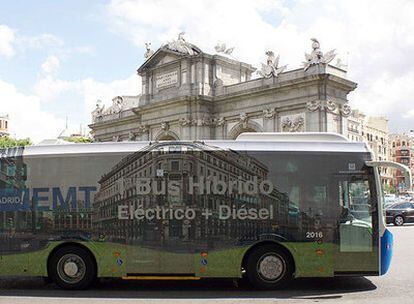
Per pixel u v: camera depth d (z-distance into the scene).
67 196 13.15
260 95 47.62
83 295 12.32
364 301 11.23
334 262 12.48
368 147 13.02
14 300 11.70
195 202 12.80
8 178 13.45
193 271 12.63
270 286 12.65
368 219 12.58
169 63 54.62
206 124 51.97
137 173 13.05
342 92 44.34
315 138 13.39
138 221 12.86
